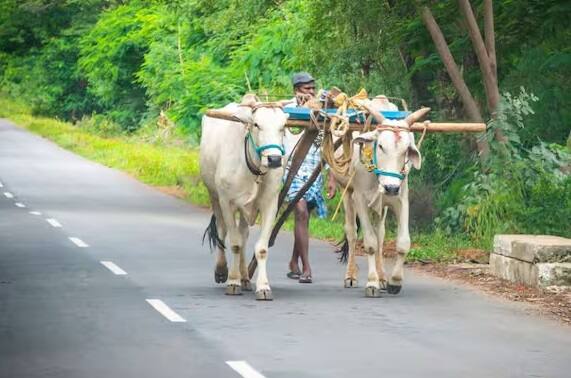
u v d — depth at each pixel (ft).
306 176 44.42
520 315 37.06
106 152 147.23
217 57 136.15
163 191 100.48
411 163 39.45
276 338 32.53
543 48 67.46
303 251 44.68
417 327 34.63
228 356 29.99
